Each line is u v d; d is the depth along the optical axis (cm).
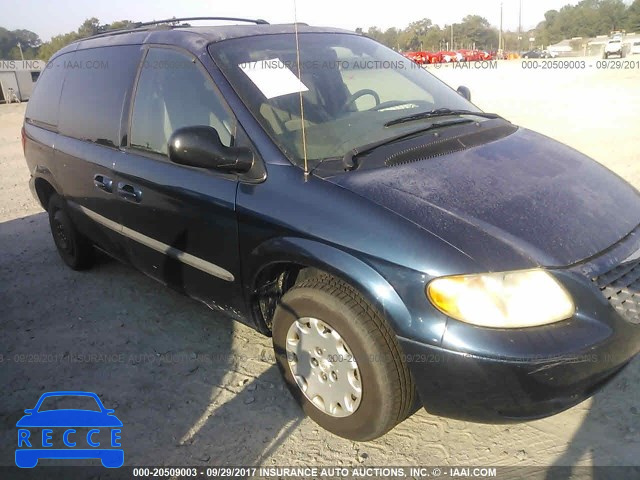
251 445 260
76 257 449
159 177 307
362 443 256
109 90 362
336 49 340
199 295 315
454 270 207
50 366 333
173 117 312
